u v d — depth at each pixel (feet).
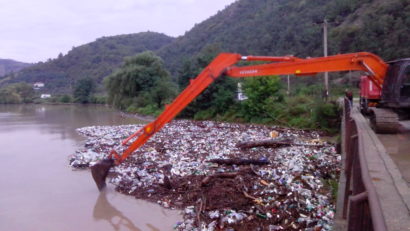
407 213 13.39
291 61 35.78
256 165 47.37
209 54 137.90
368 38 163.84
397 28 157.38
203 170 46.37
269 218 29.71
